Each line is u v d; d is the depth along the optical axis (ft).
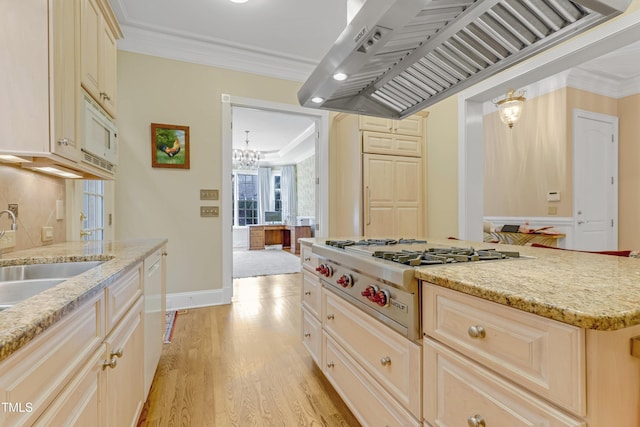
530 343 2.20
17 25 3.81
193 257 10.80
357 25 3.73
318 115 12.49
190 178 10.72
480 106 10.84
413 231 11.60
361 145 10.94
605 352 1.91
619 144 14.32
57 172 5.83
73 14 4.49
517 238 14.33
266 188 30.42
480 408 2.59
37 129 3.86
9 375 1.74
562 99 13.30
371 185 11.00
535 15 3.54
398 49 4.29
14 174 5.01
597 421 1.89
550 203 13.78
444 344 3.00
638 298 2.15
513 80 8.91
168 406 5.37
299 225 26.55
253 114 17.26
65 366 2.41
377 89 5.82
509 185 15.44
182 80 10.57
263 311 10.37
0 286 3.74
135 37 9.87
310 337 6.60
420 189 11.74
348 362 4.83
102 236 9.04
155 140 10.21
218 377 6.31
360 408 4.48
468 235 10.61
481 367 2.60
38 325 1.93
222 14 9.07
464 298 2.76
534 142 14.35
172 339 8.14
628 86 13.91
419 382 3.31
